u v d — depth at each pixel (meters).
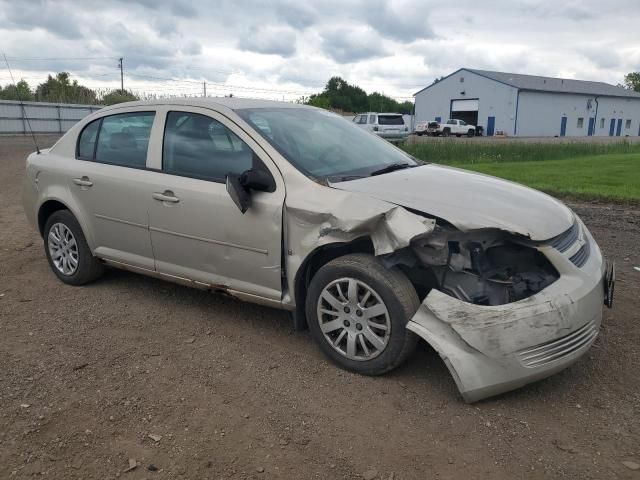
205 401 3.51
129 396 3.56
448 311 3.34
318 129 4.71
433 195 3.74
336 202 3.69
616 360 4.02
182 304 5.07
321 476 2.86
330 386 3.68
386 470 2.90
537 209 3.79
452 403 3.48
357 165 4.37
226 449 3.06
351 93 90.50
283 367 3.93
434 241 3.43
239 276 4.24
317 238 3.76
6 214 9.36
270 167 4.05
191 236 4.41
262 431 3.21
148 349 4.20
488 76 60.47
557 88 62.88
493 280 3.47
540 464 2.94
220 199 4.19
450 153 20.84
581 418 3.34
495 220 3.46
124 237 4.91
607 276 3.91
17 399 3.52
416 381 3.73
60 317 4.79
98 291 5.41
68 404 3.47
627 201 9.99
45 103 37.22
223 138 4.34
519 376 3.31
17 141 31.31
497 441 3.12
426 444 3.10
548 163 18.30
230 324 4.64
